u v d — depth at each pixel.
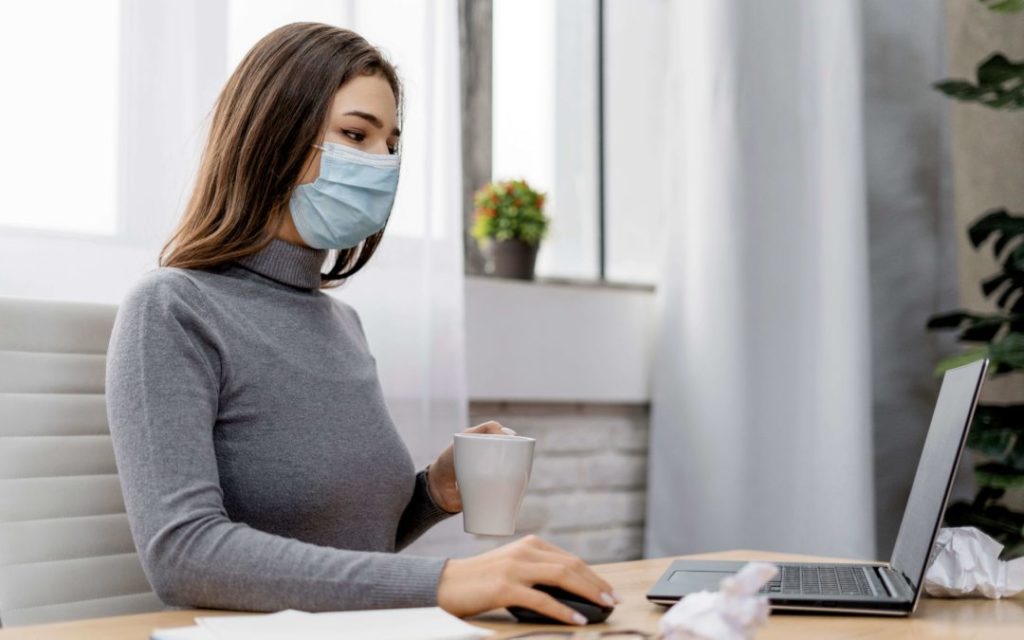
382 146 1.30
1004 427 2.31
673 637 0.67
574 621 0.84
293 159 1.24
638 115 2.79
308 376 1.22
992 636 0.84
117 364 1.07
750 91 2.50
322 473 1.18
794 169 2.53
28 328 1.25
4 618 1.15
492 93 2.49
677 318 2.56
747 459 2.44
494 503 0.97
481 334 2.29
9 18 1.68
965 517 2.39
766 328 2.48
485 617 0.90
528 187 2.40
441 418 2.04
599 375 2.52
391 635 0.74
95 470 1.26
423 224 2.02
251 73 1.26
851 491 2.42
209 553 0.94
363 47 1.31
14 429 1.21
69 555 1.22
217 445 1.15
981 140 2.87
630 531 2.61
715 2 2.52
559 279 2.56
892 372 2.68
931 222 2.73
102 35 1.75
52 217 1.70
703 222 2.51
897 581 1.02
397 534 1.37
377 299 1.98
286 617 0.81
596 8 2.70
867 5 2.68
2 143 1.66
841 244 2.47
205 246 1.23
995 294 2.83
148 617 0.89
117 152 1.75
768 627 0.86
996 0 2.41
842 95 2.49
